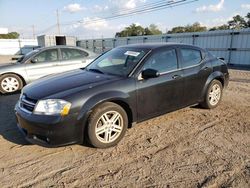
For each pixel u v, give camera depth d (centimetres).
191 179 282
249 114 511
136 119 391
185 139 389
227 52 1645
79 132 332
